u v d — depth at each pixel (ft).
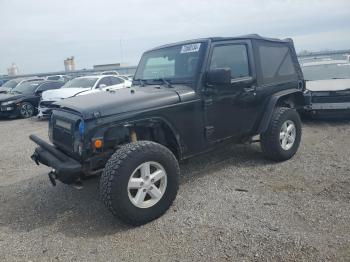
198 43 14.97
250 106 16.49
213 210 12.78
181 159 14.21
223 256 9.90
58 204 14.52
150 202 12.25
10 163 21.57
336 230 10.82
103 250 10.73
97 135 11.92
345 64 33.27
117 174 11.36
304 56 44.52
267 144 17.39
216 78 13.75
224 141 15.79
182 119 13.84
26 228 12.58
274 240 10.44
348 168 16.35
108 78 42.60
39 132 32.76
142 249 10.62
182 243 10.75
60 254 10.67
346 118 27.76
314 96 25.98
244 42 16.52
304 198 13.30
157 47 17.25
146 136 13.88
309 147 20.45
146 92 13.92
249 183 15.23
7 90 53.67
